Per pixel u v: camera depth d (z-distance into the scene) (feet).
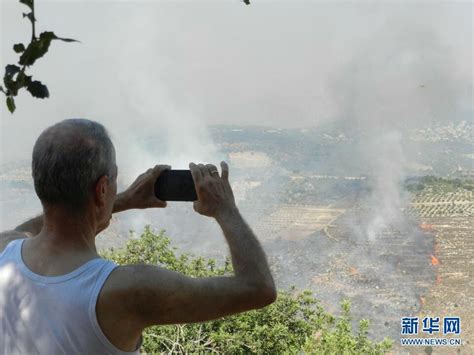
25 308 5.54
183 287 5.60
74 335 5.41
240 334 50.01
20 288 5.62
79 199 5.79
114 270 5.65
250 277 5.82
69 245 5.80
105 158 5.91
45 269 5.70
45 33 4.68
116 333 5.54
